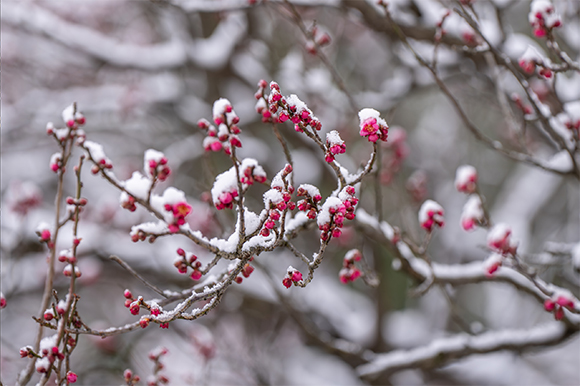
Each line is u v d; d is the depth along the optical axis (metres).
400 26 4.03
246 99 7.16
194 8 4.18
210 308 1.75
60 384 1.88
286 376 6.84
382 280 5.56
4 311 6.42
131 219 5.52
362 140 6.51
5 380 4.83
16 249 4.31
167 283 5.55
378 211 3.08
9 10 5.86
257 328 5.77
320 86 5.58
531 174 7.98
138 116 7.60
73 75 7.84
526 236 7.29
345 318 6.11
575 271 3.32
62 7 7.37
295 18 3.29
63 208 7.14
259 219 1.75
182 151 7.21
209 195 3.10
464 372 6.51
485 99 4.50
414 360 3.89
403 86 4.95
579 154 3.08
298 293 5.54
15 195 3.98
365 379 4.02
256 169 1.67
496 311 8.02
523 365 8.49
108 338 4.88
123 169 6.04
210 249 1.70
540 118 2.88
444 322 7.12
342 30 6.23
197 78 7.73
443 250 8.03
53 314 1.98
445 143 9.68
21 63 7.39
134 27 8.39
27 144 8.00
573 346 9.81
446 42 3.98
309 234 6.56
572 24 3.86
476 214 2.91
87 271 5.11
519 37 3.91
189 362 6.12
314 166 6.77
